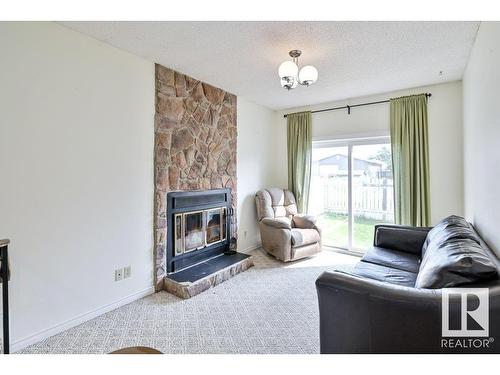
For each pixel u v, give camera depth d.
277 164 4.89
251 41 2.33
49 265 2.00
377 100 3.85
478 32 2.13
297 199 4.52
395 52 2.53
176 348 1.87
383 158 3.90
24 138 1.86
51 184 2.01
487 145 1.93
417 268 2.27
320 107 4.36
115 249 2.45
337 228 4.36
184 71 3.01
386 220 3.88
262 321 2.24
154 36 2.24
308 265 3.64
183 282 2.75
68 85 2.10
